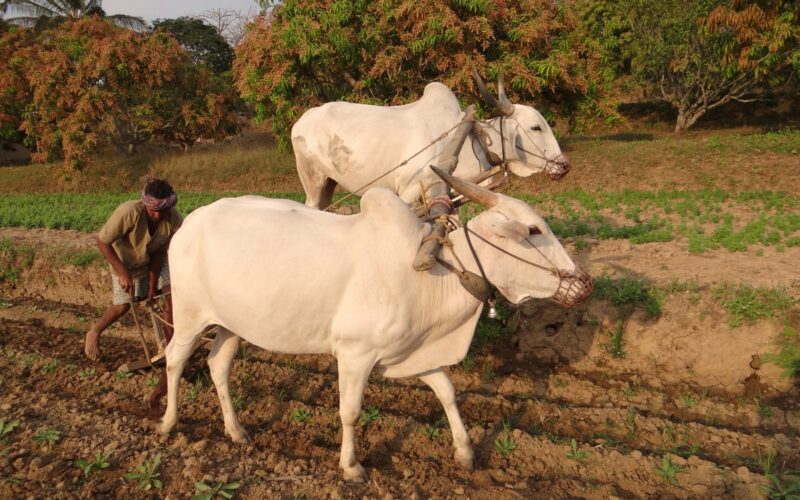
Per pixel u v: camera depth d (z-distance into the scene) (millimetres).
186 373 5699
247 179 16766
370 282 3652
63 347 6492
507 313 6078
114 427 4598
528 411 5039
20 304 7914
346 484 3916
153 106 18906
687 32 18016
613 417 4852
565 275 3674
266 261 3770
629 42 20688
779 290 5496
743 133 17766
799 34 12672
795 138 13266
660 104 24109
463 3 11773
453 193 5059
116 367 5953
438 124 5578
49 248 8531
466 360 5824
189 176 17359
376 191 3781
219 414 5012
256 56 12719
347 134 5820
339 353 3805
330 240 3787
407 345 3809
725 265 6543
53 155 18000
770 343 5215
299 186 15992
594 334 5781
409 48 12258
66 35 18547
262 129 26047
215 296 3936
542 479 4098
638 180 12820
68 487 3932
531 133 5602
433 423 4902
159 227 4891
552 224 8922
